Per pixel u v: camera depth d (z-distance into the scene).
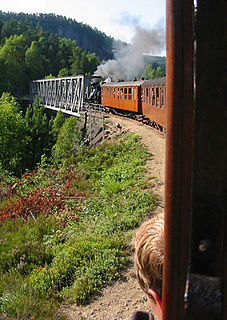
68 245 7.70
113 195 11.46
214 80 0.61
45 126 40.69
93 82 43.72
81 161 18.97
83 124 36.78
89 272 6.46
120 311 5.51
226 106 0.62
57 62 140.62
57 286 6.25
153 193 10.62
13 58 103.44
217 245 0.64
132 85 27.06
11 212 11.51
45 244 8.20
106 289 6.14
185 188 0.64
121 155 17.58
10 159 32.69
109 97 34.41
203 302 0.63
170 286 0.68
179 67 0.62
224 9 0.60
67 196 12.49
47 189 13.29
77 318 5.43
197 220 0.65
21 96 103.00
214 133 0.62
